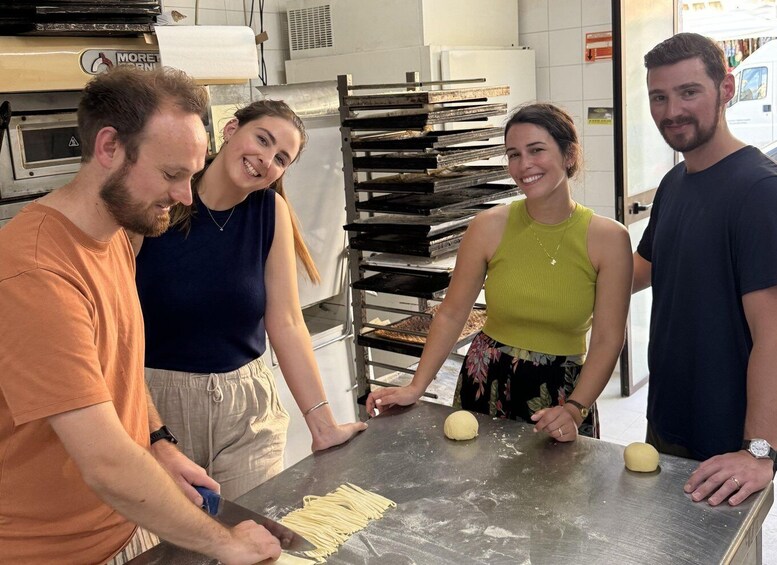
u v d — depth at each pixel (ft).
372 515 4.34
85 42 6.81
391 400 5.94
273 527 4.20
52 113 6.92
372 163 9.19
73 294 3.56
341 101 9.40
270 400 6.14
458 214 9.29
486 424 5.51
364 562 3.92
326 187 9.80
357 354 10.29
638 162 12.10
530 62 12.35
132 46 7.13
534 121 5.58
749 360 4.82
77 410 3.44
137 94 3.51
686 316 5.28
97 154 3.58
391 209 8.95
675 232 5.39
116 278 4.17
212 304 5.64
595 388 5.56
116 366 4.19
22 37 6.48
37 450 3.84
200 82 7.70
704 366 5.21
